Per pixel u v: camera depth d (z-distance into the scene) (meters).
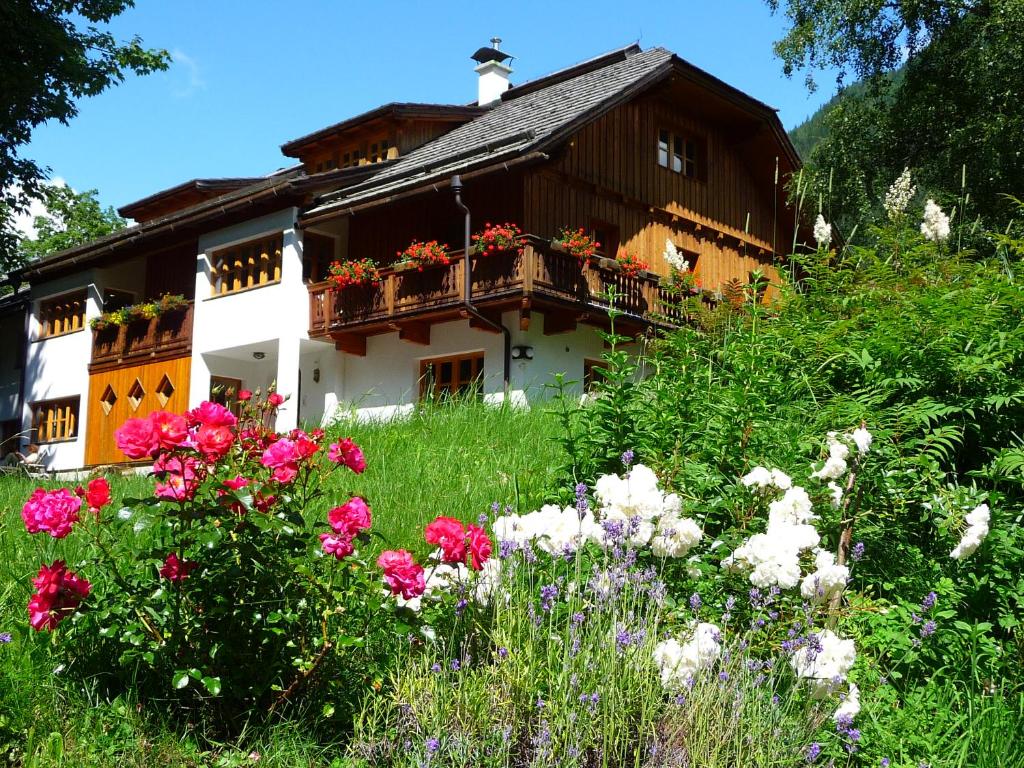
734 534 4.72
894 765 3.66
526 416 9.77
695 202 21.34
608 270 17.38
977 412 6.35
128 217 26.80
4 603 4.50
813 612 4.11
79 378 24.09
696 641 3.71
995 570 4.94
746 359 6.84
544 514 4.39
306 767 3.67
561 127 16.23
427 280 17.00
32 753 3.57
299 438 4.00
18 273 25.38
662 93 20.36
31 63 18.84
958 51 21.98
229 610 3.76
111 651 4.07
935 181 22.03
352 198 18.61
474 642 4.03
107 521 3.80
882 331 6.82
